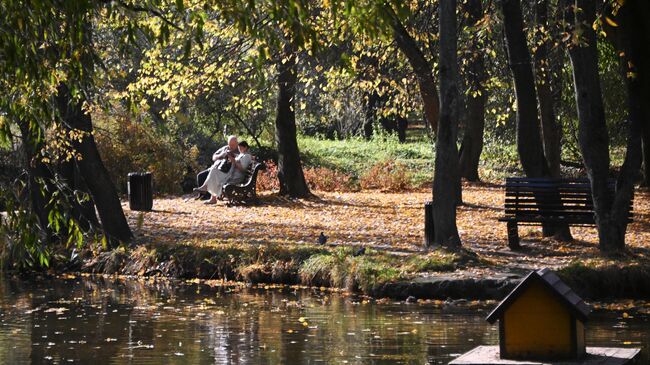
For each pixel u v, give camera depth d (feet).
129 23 29.04
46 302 50.06
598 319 42.73
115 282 57.82
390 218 78.89
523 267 52.13
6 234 31.27
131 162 99.14
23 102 29.89
